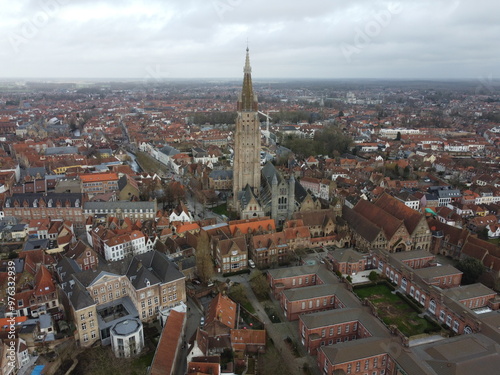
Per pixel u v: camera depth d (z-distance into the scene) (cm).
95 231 16962
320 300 12319
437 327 11719
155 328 11875
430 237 16900
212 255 16150
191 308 12925
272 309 12812
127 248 16138
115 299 12588
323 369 9831
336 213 19662
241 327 11669
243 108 19975
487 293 12494
